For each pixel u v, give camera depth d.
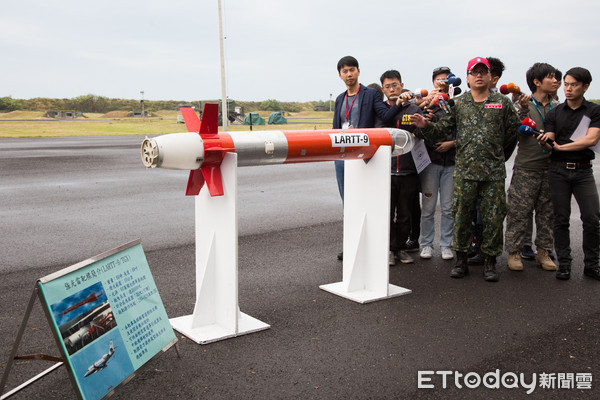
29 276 4.68
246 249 5.73
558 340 3.48
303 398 2.74
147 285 3.05
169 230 6.52
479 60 4.53
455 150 5.20
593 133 4.47
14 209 7.69
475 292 4.45
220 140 3.46
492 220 4.67
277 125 37.06
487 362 3.16
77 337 2.51
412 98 5.03
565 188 4.70
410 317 3.88
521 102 4.97
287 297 4.31
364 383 2.90
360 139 4.14
